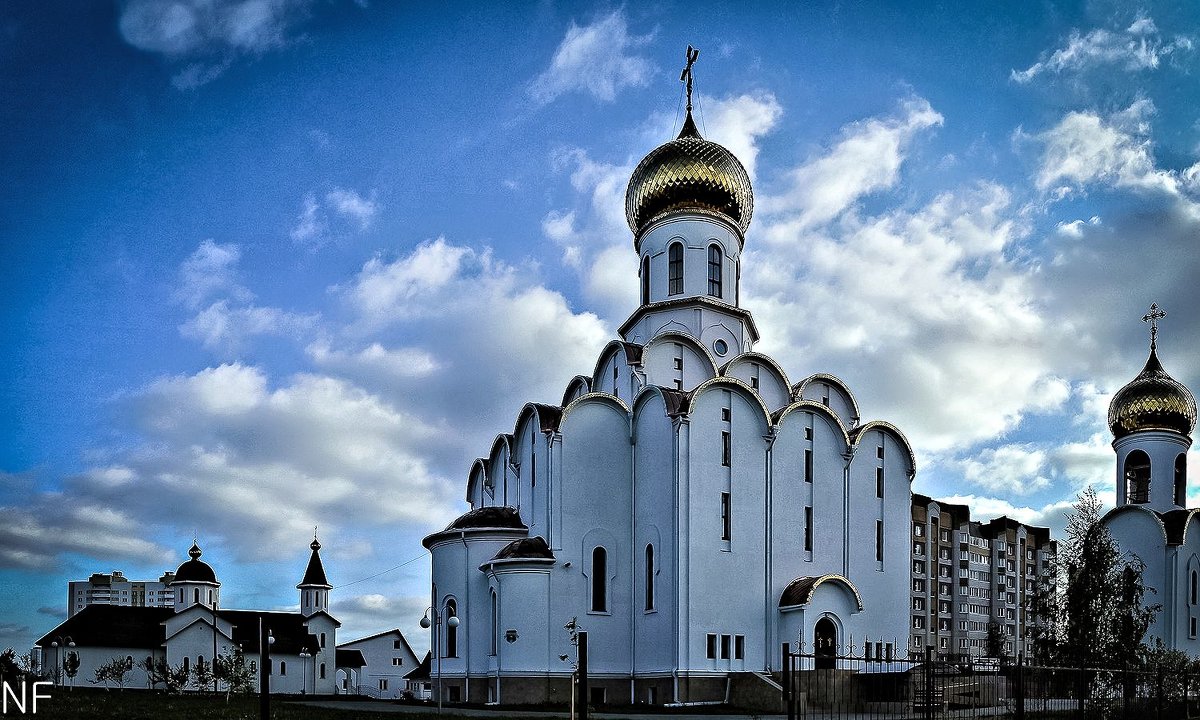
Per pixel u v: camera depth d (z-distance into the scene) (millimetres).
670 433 46750
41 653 84188
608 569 47844
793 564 47750
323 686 96562
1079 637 34125
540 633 46281
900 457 52656
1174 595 58094
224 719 34344
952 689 39625
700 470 46281
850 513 50125
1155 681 30516
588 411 49188
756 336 57094
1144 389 61781
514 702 45562
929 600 106312
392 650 113062
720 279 54531
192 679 84000
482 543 49750
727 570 46031
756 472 47781
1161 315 63438
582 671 21484
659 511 46906
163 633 87688
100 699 43031
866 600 49531
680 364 51938
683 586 44750
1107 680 29891
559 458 48375
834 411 54969
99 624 86500
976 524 116438
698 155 54969
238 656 72375
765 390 52938
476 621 49062
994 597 114750
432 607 51656
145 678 84875
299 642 92625
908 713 37844
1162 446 61281
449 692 49531
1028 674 30656
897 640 50062
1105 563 35344
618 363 52469
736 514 46844
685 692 43688
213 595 98000
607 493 48625
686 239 54281
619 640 47344
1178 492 61875
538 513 49281
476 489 60062
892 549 51094
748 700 43281
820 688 42344
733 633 45531
